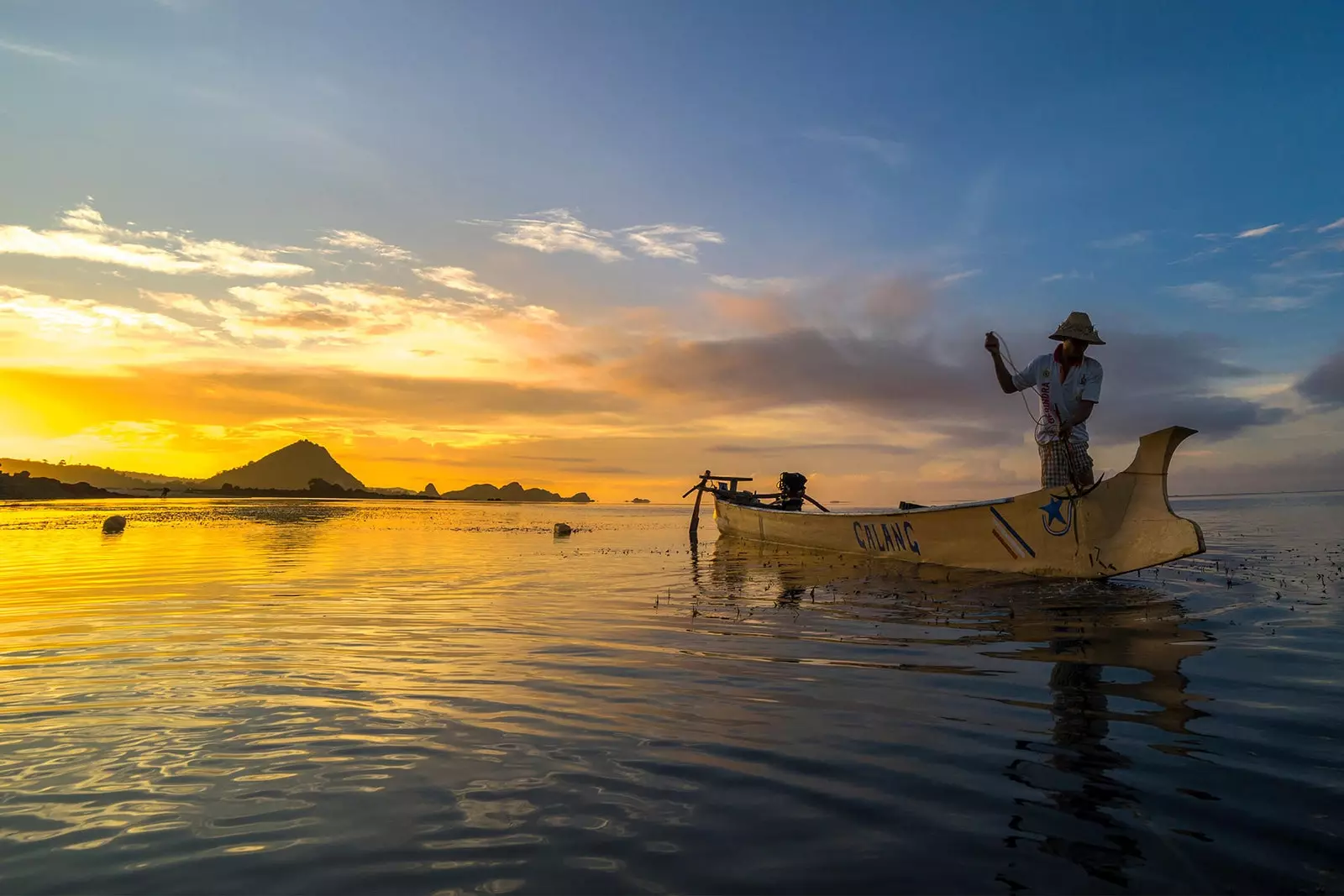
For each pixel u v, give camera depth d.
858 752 3.43
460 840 2.60
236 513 35.03
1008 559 9.40
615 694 4.46
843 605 7.79
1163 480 7.72
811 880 2.31
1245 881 2.27
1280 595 7.35
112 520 20.58
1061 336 8.09
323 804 2.90
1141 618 6.48
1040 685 4.50
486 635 6.32
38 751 3.51
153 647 5.86
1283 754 3.29
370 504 59.09
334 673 4.99
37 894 2.26
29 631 6.56
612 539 19.84
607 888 2.28
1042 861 2.41
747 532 17.94
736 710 4.10
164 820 2.77
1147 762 3.23
